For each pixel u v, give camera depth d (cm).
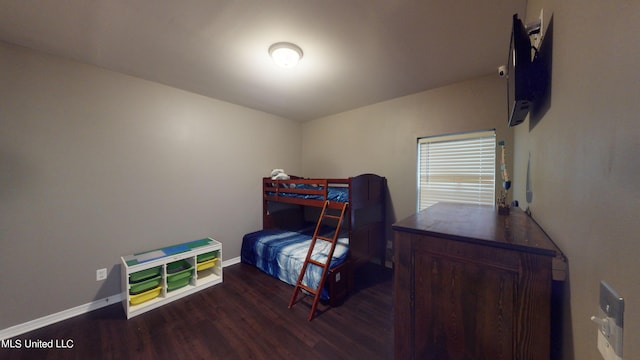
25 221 196
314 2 146
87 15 158
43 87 203
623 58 42
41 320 202
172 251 259
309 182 303
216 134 324
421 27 170
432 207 183
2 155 187
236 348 177
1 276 187
